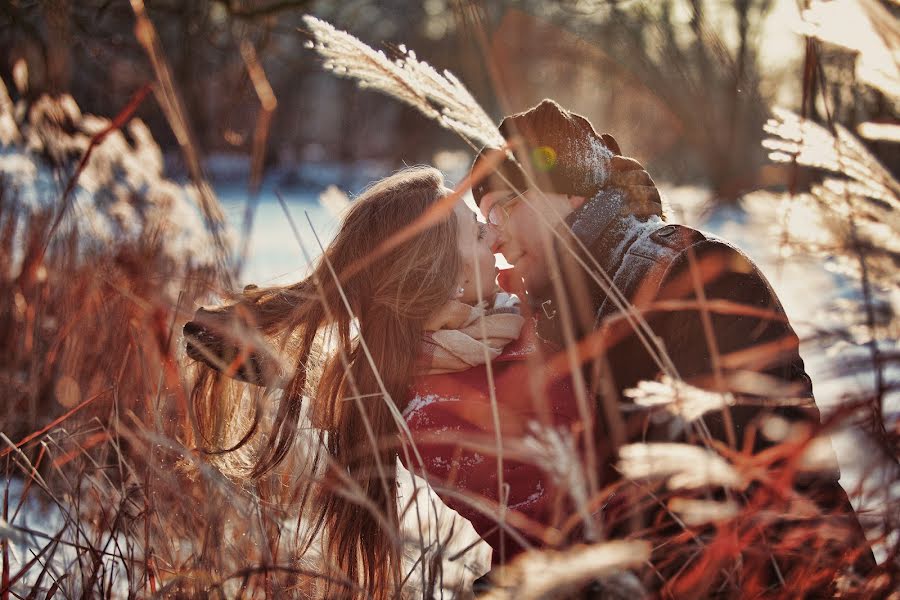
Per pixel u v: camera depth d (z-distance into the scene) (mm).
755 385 1449
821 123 1560
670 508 1260
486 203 2008
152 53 1977
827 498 1382
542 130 1907
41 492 2338
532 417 1698
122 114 2086
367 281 1916
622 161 1921
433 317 1874
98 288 3105
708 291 1677
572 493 981
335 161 17078
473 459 1718
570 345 1320
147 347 2275
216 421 1959
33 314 3266
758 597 1243
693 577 1227
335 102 16703
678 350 1677
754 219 1547
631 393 1104
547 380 1745
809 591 1233
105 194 3992
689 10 2004
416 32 7949
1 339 3303
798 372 1599
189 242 3686
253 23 3986
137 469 2195
